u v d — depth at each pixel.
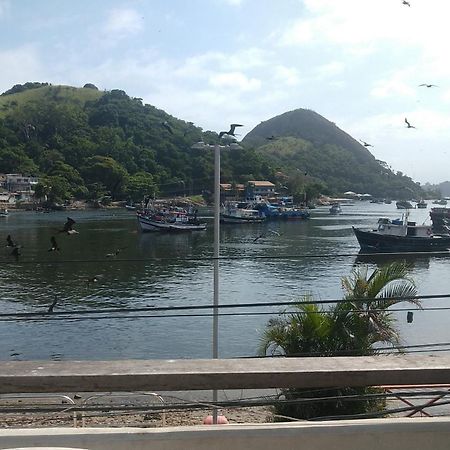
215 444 3.05
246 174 195.38
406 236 74.62
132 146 193.88
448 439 3.15
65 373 2.96
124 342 29.69
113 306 40.00
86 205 171.25
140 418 14.74
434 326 31.75
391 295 13.94
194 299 42.88
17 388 2.94
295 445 3.08
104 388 2.96
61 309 38.50
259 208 141.88
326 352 12.61
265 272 56.28
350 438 3.10
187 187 181.75
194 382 2.98
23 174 183.50
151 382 2.97
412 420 3.20
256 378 2.99
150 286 48.03
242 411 15.68
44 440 2.99
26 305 39.81
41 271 54.50
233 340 29.80
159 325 33.03
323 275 54.06
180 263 62.00
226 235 98.50
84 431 3.06
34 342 29.69
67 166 177.88
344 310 12.91
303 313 12.96
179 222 104.62
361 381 3.03
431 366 3.08
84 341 29.91
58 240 83.50
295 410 10.38
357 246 80.94
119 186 179.38
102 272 54.97
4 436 2.99
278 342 13.14
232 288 47.53
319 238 92.75
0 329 31.97
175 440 3.04
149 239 89.88
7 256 64.12
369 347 13.23
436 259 68.69
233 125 16.53
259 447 3.07
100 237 90.94
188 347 28.84
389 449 3.12
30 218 130.88
